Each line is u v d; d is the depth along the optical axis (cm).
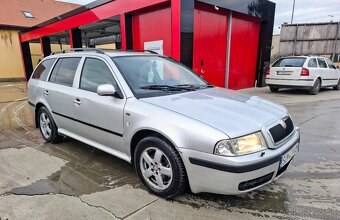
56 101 415
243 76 1156
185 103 289
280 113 299
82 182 321
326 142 467
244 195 290
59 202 276
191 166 248
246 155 235
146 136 296
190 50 784
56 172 348
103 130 336
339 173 346
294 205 272
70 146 449
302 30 2131
